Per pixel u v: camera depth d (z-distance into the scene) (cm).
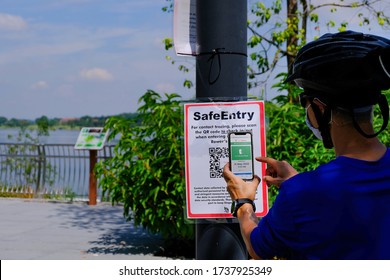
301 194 184
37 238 923
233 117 321
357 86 183
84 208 1254
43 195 1412
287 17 1094
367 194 180
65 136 1691
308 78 189
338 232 179
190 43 339
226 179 233
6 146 1452
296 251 185
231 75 327
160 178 758
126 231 985
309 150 711
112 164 812
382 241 178
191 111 324
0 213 1185
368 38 189
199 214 322
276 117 720
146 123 795
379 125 640
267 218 195
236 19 328
